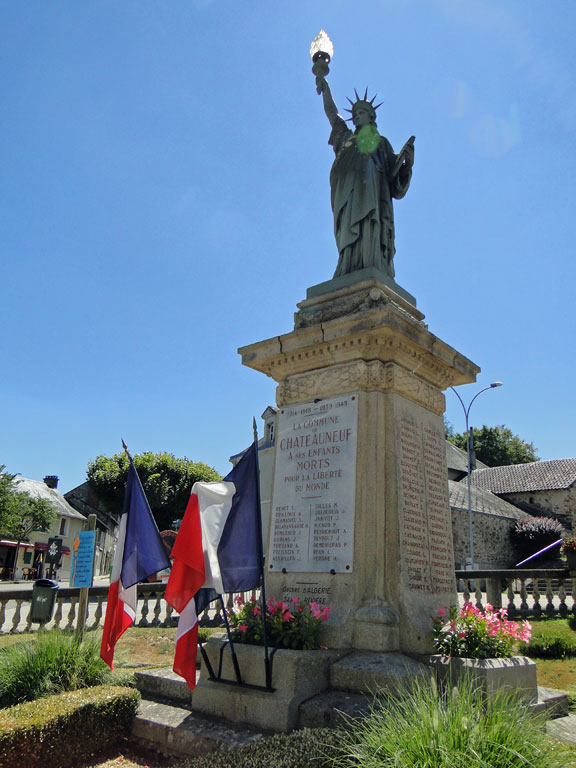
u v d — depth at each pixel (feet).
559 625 40.01
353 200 27.37
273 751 13.37
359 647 19.17
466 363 26.11
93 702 18.15
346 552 20.59
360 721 15.25
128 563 20.77
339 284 26.14
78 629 29.48
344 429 22.26
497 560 116.78
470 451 99.66
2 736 15.58
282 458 23.89
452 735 11.69
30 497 164.55
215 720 18.25
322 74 32.12
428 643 20.11
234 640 19.95
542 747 12.19
